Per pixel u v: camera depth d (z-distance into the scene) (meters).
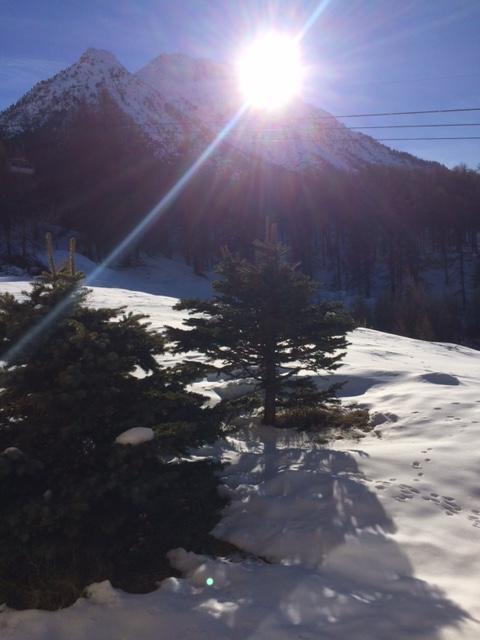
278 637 2.79
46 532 3.47
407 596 3.19
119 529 3.85
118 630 2.95
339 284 70.44
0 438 3.94
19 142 71.69
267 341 6.61
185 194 72.38
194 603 3.16
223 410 4.94
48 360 3.98
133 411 4.03
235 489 4.82
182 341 6.62
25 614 3.10
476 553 3.66
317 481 4.78
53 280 4.52
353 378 9.77
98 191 66.81
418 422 6.76
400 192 81.81
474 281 58.44
